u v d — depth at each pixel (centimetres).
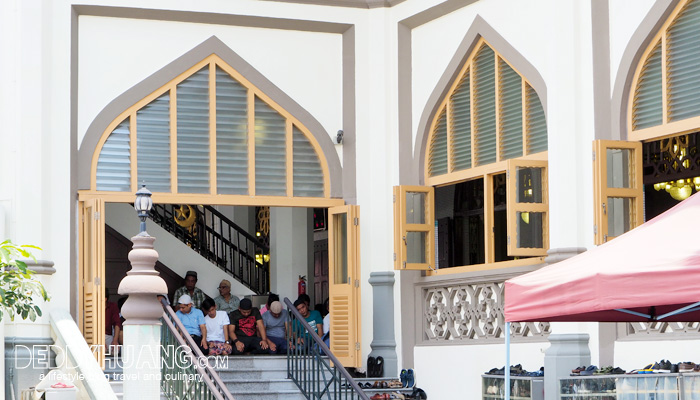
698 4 1204
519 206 1334
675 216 852
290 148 1617
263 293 2041
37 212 1464
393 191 1550
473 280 1465
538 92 1383
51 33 1509
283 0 1611
